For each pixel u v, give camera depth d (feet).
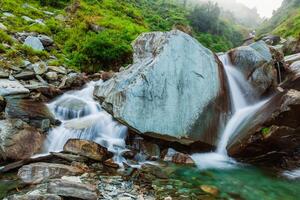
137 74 29.43
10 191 19.48
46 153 26.02
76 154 25.84
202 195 21.57
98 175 23.26
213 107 30.96
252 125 28.63
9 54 41.39
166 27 133.08
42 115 29.43
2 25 52.65
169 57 30.09
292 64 36.94
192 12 233.14
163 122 28.09
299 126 26.32
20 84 34.65
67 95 37.40
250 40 142.82
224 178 25.16
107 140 29.37
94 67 50.37
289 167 28.22
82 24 67.92
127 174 24.06
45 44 53.62
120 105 27.61
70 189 18.83
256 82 34.45
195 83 30.50
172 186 22.66
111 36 60.39
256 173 26.84
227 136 31.17
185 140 28.63
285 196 22.50
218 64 33.58
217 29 232.53
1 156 23.47
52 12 78.59
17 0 75.15
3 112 28.63
